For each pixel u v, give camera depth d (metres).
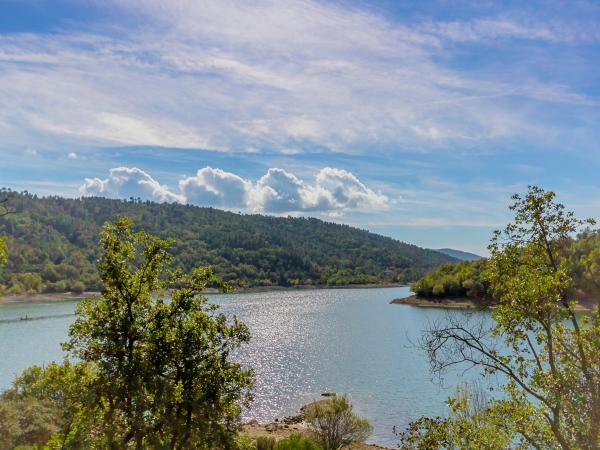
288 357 62.31
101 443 13.41
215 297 177.12
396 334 81.25
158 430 13.64
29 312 112.31
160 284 15.38
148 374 13.48
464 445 12.27
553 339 11.41
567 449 10.40
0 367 54.25
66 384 14.18
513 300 11.60
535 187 11.86
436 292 131.50
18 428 19.75
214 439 14.02
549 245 11.84
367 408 39.69
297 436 21.39
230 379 15.26
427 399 41.53
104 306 14.46
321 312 119.06
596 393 10.26
